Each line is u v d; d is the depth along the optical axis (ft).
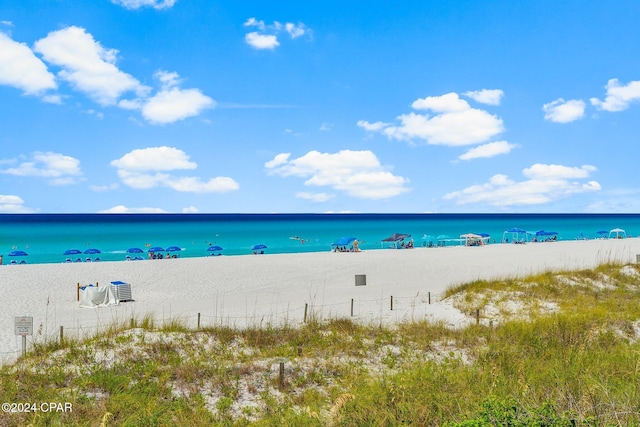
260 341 50.08
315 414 27.58
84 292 83.35
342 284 107.96
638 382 25.48
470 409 23.36
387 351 45.65
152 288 104.58
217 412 32.14
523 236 319.27
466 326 55.98
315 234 367.04
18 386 34.35
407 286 100.27
